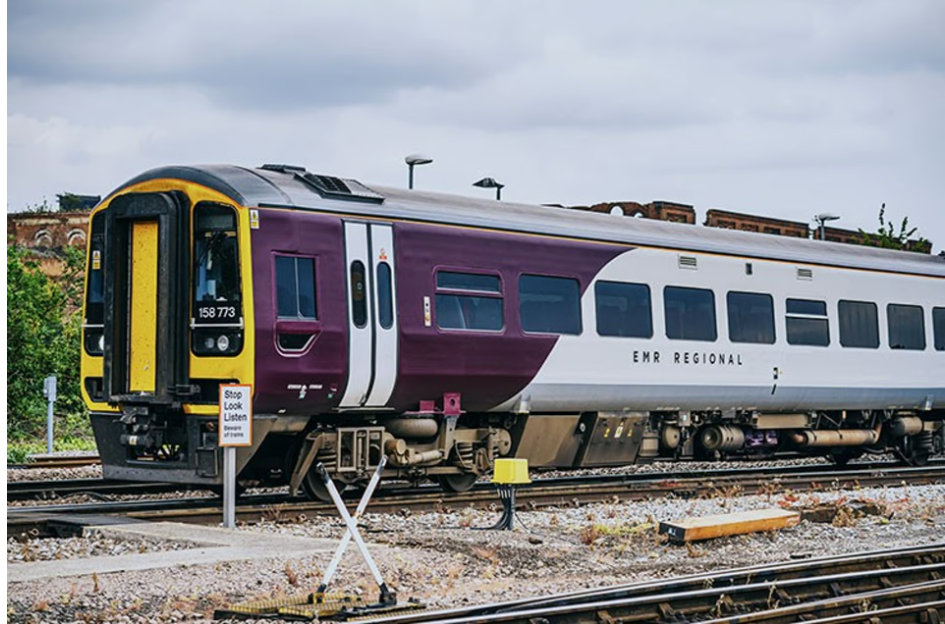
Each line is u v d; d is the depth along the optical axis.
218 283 16.88
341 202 17.80
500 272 19.64
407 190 19.36
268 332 16.70
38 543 14.03
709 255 23.05
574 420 21.33
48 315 38.00
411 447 19.12
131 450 17.73
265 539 14.10
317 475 18.34
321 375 17.27
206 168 17.33
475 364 19.17
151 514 15.85
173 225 17.00
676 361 22.25
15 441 35.81
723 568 13.81
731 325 23.33
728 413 23.77
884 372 26.27
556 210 21.42
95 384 18.06
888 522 17.86
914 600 11.61
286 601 10.78
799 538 16.34
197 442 16.75
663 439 23.05
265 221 16.84
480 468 20.17
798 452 27.00
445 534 15.19
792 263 24.59
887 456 34.59
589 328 20.86
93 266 18.25
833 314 25.33
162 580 11.61
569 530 16.30
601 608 10.20
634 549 14.88
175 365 16.95
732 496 20.80
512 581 12.58
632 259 21.69
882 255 27.20
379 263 18.08
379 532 15.45
